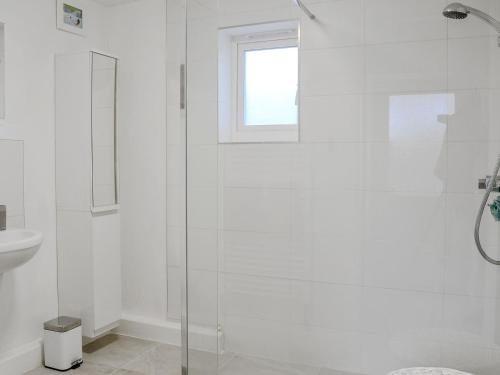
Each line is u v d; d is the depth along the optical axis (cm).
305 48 174
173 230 289
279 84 177
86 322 268
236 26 182
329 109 172
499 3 156
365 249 171
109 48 304
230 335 188
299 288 178
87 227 266
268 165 180
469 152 162
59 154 271
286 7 176
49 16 267
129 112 303
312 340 177
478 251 162
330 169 173
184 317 200
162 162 294
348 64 170
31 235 230
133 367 256
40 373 247
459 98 161
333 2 170
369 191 170
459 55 161
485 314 162
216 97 186
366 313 171
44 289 267
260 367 183
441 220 165
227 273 188
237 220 185
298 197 176
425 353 168
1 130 238
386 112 167
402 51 165
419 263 167
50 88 269
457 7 160
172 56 284
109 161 280
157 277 298
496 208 160
